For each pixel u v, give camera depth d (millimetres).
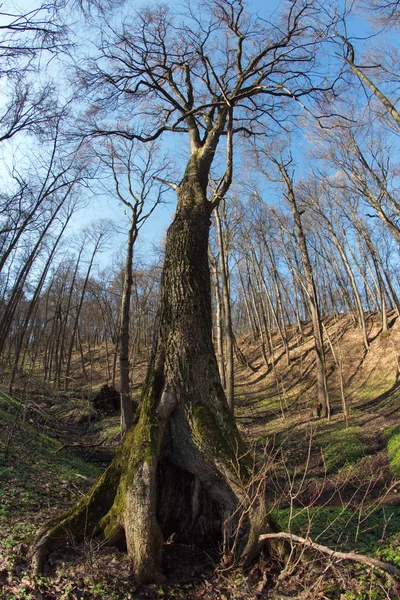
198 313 5586
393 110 7660
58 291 36406
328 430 15023
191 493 4953
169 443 5066
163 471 4973
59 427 16281
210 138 7219
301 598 3684
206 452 4793
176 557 4551
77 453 12422
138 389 25422
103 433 15969
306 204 23859
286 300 41125
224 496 4727
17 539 4652
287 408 19734
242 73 7691
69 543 4410
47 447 11180
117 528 4508
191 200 6469
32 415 15164
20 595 3828
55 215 19609
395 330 23438
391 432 13406
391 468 10367
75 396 22344
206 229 6281
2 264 15273
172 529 4887
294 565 3822
